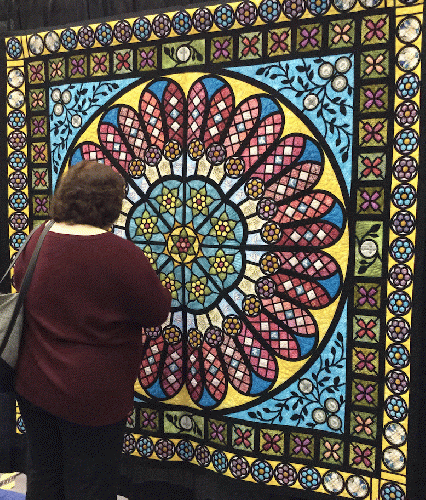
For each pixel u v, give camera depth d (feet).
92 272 4.30
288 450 6.41
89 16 6.99
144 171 6.82
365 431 6.01
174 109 6.59
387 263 5.75
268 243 6.30
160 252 6.83
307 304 6.20
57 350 4.36
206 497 6.77
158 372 6.98
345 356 6.06
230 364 6.61
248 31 6.16
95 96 6.97
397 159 5.60
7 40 7.29
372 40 5.62
